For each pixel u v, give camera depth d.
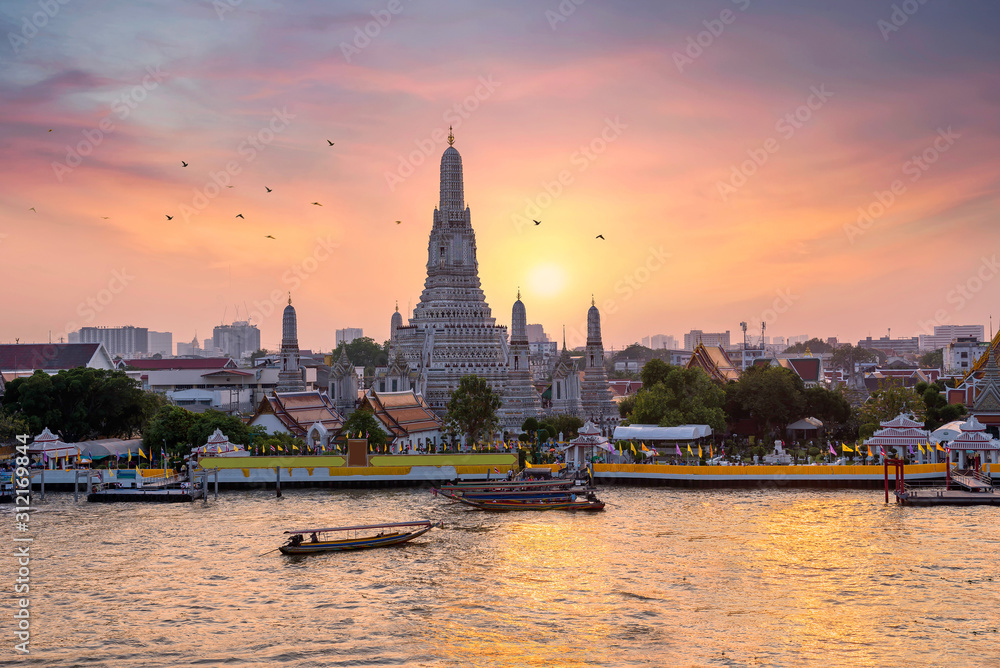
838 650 65.44
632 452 157.38
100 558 92.75
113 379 162.00
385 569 88.12
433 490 123.69
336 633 70.00
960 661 63.34
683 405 174.00
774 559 89.31
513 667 63.09
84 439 163.25
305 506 122.81
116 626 71.69
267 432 164.62
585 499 122.69
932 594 77.75
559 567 87.69
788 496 125.81
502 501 118.19
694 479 134.62
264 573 87.00
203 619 73.44
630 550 93.69
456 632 70.00
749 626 70.56
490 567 88.25
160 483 137.00
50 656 65.50
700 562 88.69
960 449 134.38
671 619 72.31
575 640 67.94
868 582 81.38
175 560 91.94
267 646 67.31
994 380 161.88
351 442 140.88
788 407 179.25
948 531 100.94
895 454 137.75
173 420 151.50
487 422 171.25
